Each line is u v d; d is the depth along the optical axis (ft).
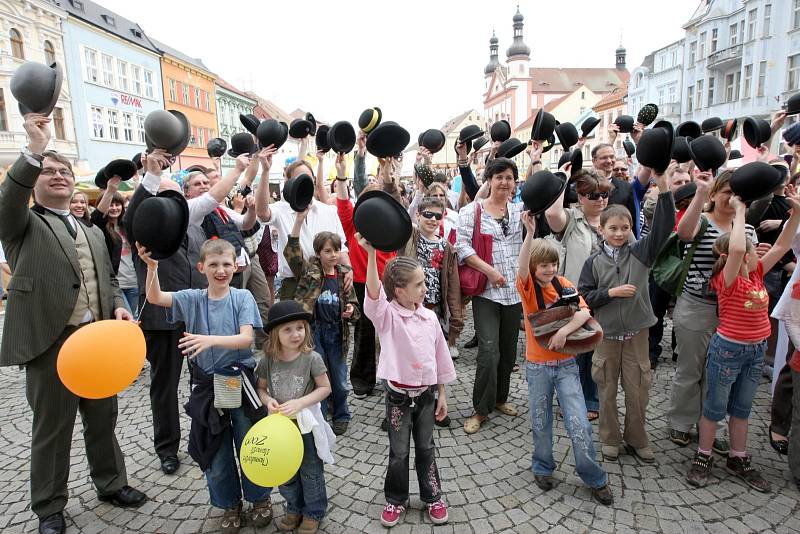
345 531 8.47
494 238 11.71
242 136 12.05
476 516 8.75
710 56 89.86
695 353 10.22
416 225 14.03
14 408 14.05
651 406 12.75
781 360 11.78
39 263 8.36
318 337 11.70
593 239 12.05
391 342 8.50
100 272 9.35
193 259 10.95
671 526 8.31
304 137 13.65
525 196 8.72
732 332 9.16
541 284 9.46
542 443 9.43
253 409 8.07
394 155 10.12
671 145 8.64
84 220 9.63
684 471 9.94
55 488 8.68
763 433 11.27
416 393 8.51
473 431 11.71
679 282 9.95
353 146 12.53
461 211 12.45
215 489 8.34
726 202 10.18
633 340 10.08
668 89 109.60
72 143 81.35
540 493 9.36
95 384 7.16
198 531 8.63
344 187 13.05
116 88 91.56
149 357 10.40
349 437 11.73
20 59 71.00
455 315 13.74
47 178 8.61
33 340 8.34
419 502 9.19
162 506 9.34
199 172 12.92
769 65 77.25
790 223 9.45
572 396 9.16
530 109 246.88
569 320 8.95
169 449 10.53
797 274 9.80
